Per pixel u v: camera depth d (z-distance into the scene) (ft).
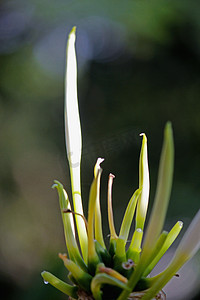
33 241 5.98
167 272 1.63
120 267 1.66
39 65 7.48
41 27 7.15
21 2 6.53
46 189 6.37
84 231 1.73
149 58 7.28
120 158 5.78
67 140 1.76
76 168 1.75
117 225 5.71
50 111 7.47
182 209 6.02
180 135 6.80
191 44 6.79
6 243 5.92
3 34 7.19
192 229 1.62
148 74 7.30
